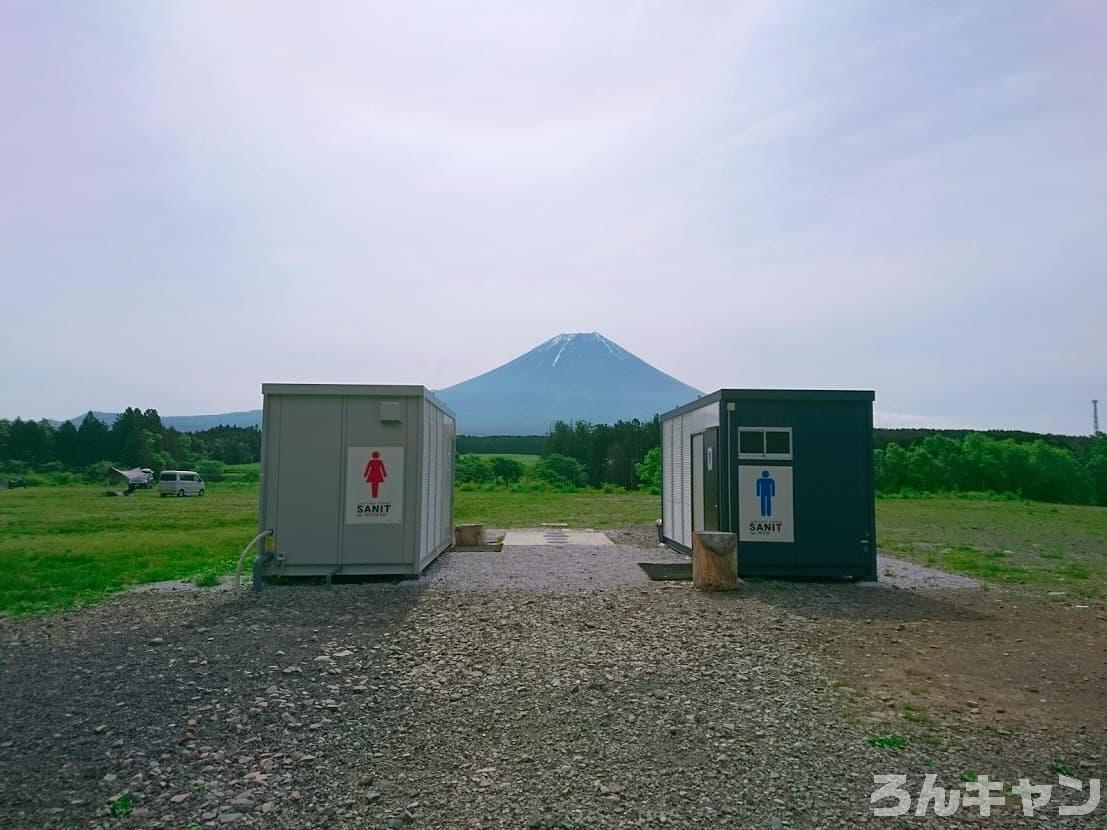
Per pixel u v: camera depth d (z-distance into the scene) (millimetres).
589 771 4020
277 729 4613
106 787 3775
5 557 13812
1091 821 3551
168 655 6367
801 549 11219
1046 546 16906
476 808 3576
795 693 5473
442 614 8141
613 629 7465
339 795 3707
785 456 11359
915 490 45219
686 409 13812
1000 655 6777
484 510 27984
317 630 7355
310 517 10336
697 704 5164
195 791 3730
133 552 14797
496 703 5145
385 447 10453
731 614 8359
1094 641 7391
